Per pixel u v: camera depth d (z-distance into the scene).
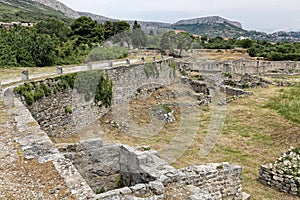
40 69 25.83
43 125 16.36
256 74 42.44
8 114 12.26
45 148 9.25
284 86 32.19
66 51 31.83
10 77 20.36
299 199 10.93
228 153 14.98
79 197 6.86
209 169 9.54
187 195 7.98
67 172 7.91
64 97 18.11
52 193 7.00
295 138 16.39
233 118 20.69
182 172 9.28
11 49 28.70
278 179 11.59
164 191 8.07
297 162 12.53
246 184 12.02
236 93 28.97
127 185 10.09
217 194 9.59
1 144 9.45
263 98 26.25
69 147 10.79
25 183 7.39
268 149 15.58
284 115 20.47
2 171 7.95
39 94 16.36
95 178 10.45
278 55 55.31
